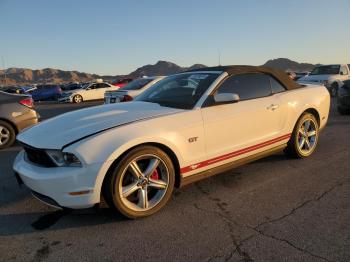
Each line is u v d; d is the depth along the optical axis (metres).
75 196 3.29
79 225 3.52
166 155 3.71
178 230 3.36
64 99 25.47
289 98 5.08
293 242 3.07
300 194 4.14
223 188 4.39
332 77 17.08
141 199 3.59
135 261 2.88
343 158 5.54
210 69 4.74
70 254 3.01
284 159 5.50
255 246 3.03
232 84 4.47
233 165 4.45
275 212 3.68
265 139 4.75
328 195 4.08
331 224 3.38
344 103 10.27
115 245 3.13
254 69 4.85
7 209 3.96
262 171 4.98
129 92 9.88
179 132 3.78
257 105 4.59
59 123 3.82
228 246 3.05
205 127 4.00
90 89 26.22
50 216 3.74
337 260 2.80
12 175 5.25
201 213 3.71
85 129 3.50
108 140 3.37
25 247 3.14
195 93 4.25
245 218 3.57
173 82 4.80
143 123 3.62
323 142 6.65
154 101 4.45
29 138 3.67
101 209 3.84
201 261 2.84
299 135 5.42
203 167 4.07
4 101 7.35
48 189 3.31
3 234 3.38
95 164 3.27
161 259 2.89
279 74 5.21
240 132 4.39
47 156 3.41
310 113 5.54
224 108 4.21
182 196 4.17
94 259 2.92
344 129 8.02
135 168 3.52
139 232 3.35
